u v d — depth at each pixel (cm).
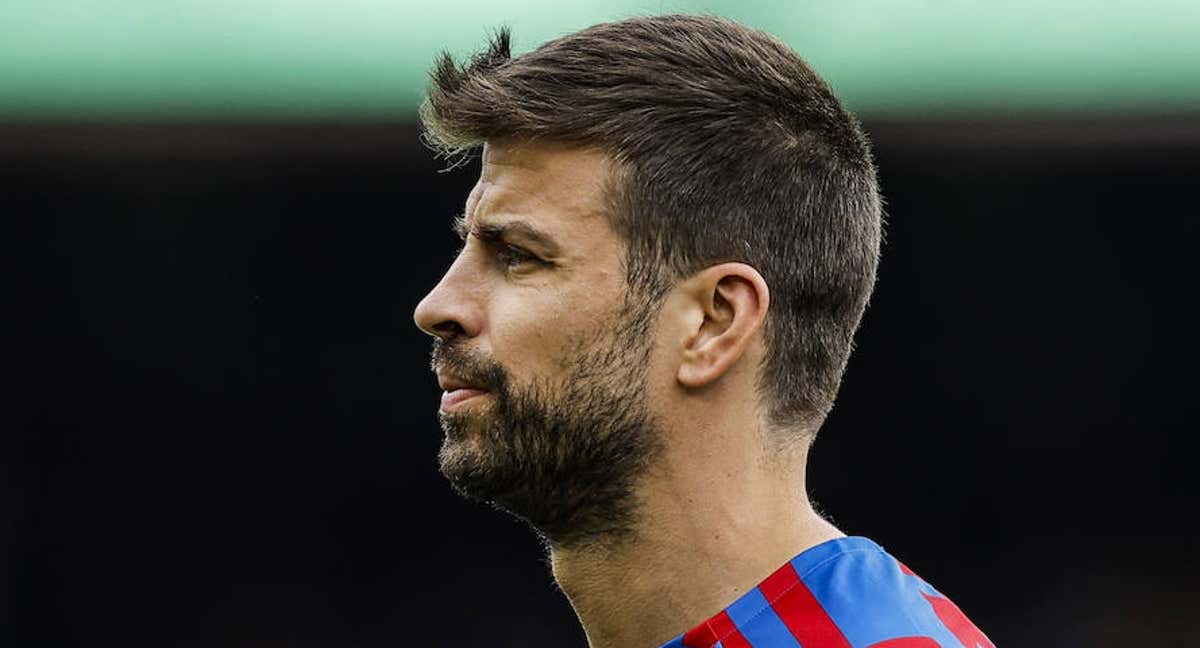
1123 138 2455
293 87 2458
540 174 804
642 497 808
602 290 795
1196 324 2581
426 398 2725
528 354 798
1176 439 2622
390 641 2798
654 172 798
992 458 2683
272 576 2789
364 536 2802
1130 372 2606
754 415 817
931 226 2583
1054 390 2642
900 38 2403
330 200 2611
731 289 805
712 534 809
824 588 802
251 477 2755
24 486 2733
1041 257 2580
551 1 2331
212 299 2664
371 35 2452
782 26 2350
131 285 2661
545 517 817
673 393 802
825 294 838
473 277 816
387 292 2666
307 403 2727
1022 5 2422
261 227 2623
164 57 2448
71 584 2764
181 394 2720
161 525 2770
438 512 2794
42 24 2448
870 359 2677
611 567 822
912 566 2714
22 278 2625
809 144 841
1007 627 2709
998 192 2553
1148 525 2669
